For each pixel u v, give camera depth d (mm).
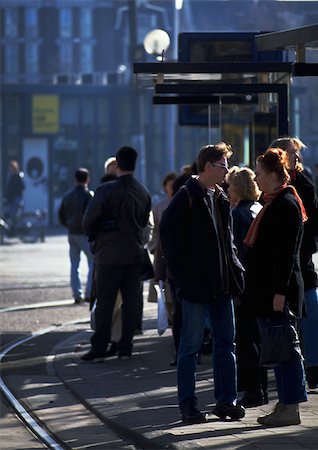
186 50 21922
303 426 11359
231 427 11391
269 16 46312
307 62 15047
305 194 13039
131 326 16719
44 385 14867
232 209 12797
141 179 58750
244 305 11953
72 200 24484
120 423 11859
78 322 21484
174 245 11641
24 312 23203
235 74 18141
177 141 67312
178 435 10969
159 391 13930
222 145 11805
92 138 66875
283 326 11344
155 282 16891
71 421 12461
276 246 11305
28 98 65375
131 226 16609
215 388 11969
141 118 59188
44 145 65875
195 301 11656
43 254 41719
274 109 17500
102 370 15758
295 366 11398
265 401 12820
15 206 50375
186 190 11719
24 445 11289
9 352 17797
